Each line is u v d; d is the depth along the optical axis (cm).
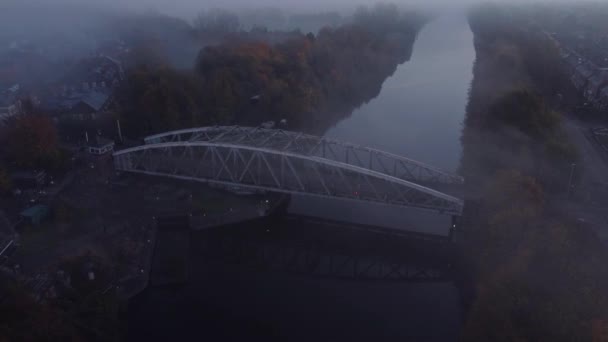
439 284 11431
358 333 9888
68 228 12419
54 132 15738
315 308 10619
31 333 8112
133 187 14662
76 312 9312
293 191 13325
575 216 12169
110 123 18288
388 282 11494
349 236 13438
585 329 8069
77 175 15212
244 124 19725
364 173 12512
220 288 11150
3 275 10044
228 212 13475
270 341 9644
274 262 12262
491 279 9994
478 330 8862
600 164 15400
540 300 8881
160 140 17150
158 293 10838
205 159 15475
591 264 9856
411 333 9912
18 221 12444
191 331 9812
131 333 9719
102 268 10800
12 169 14812
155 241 12412
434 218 14300
